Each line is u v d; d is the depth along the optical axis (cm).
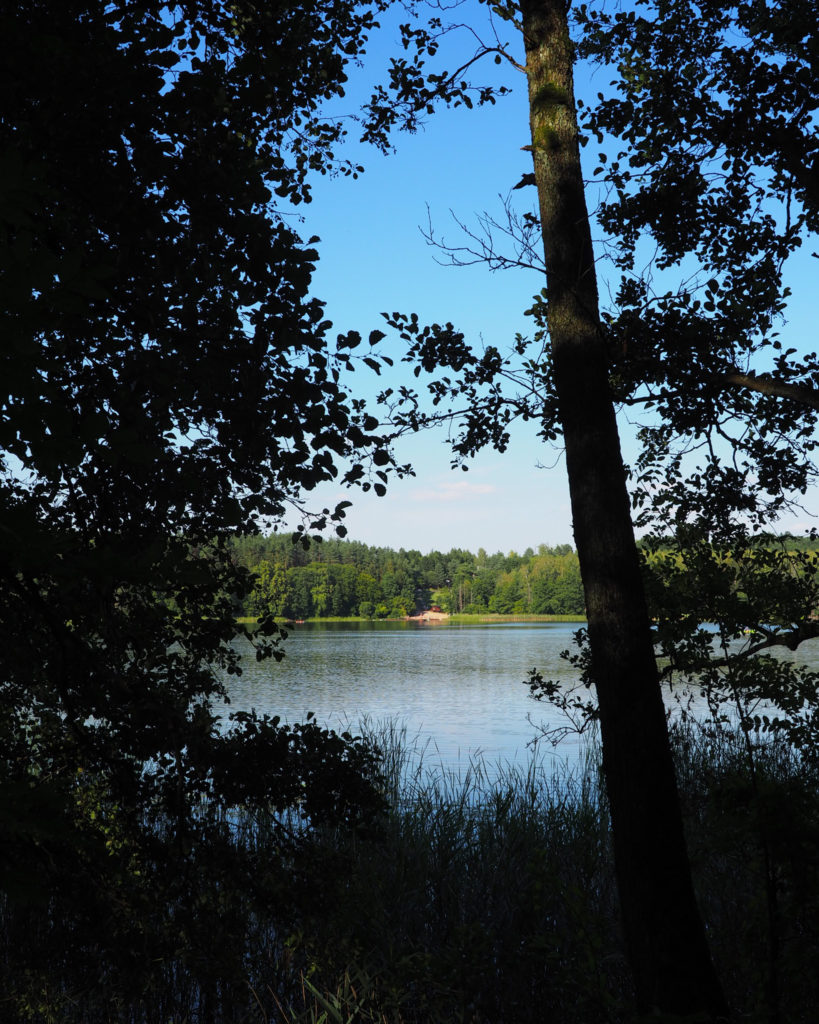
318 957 532
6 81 308
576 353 473
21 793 97
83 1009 499
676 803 429
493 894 720
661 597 629
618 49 632
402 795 1044
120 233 350
